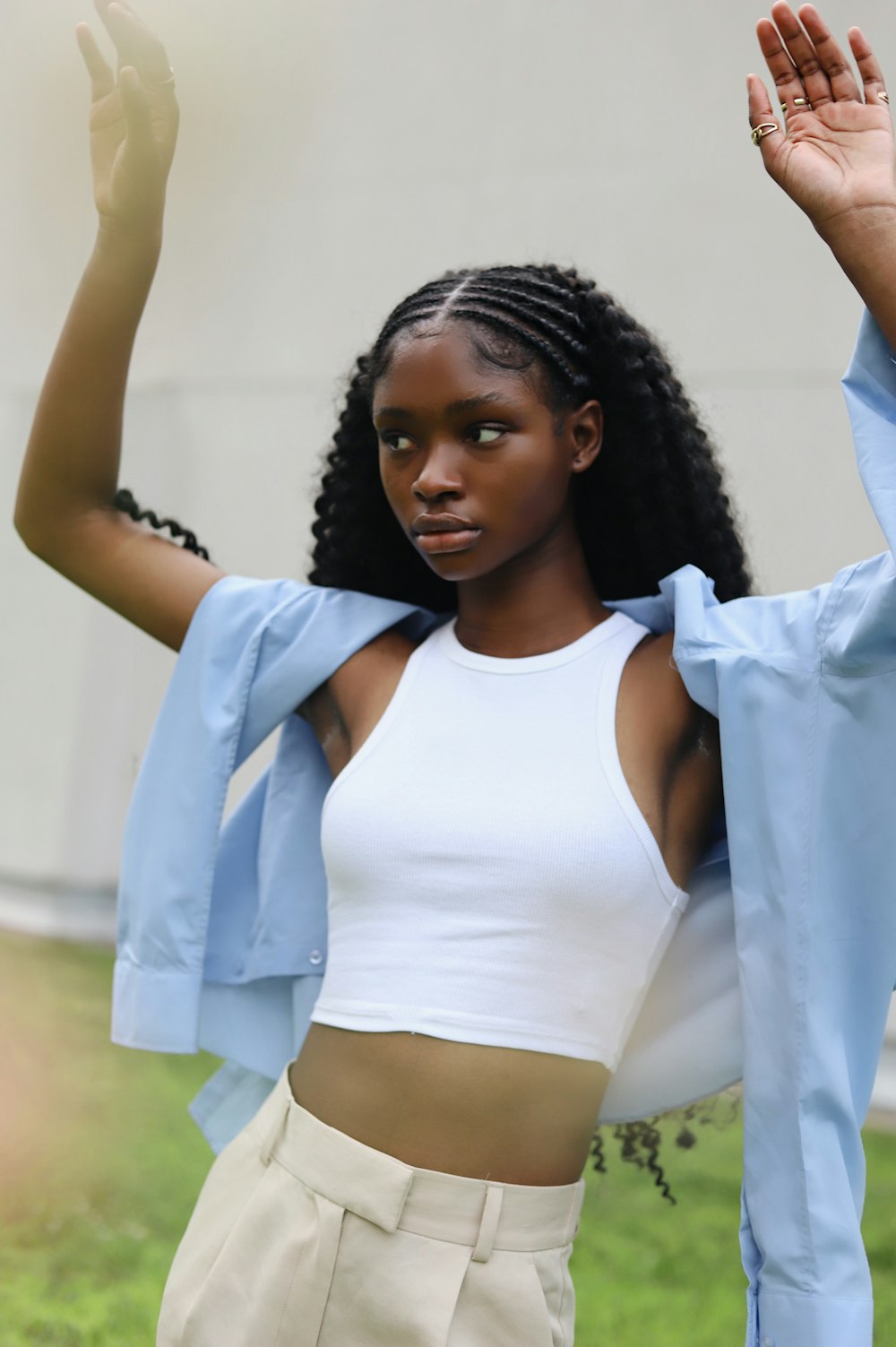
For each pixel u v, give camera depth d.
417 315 1.69
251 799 2.00
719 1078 1.71
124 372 1.90
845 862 1.52
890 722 1.49
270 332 5.57
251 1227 1.60
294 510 5.23
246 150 5.62
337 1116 1.59
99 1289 3.04
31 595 5.73
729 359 4.77
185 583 1.93
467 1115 1.54
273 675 1.86
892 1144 3.97
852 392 1.53
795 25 1.58
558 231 5.10
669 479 1.84
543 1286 1.55
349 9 5.53
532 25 5.21
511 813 1.58
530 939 1.56
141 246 1.85
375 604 1.88
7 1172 3.65
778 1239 1.49
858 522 4.11
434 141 5.36
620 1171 3.78
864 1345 1.45
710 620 1.65
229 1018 1.95
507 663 1.73
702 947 1.71
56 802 5.66
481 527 1.64
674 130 4.94
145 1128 3.98
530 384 1.66
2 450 5.86
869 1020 1.52
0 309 6.02
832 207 1.52
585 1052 1.57
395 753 1.70
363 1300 1.52
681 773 1.66
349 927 1.66
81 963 5.43
